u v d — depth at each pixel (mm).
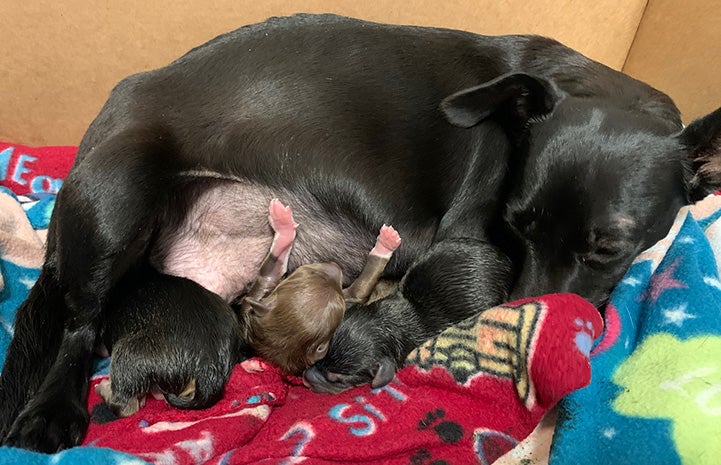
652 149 415
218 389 403
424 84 462
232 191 466
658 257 462
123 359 400
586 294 433
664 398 354
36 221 562
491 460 385
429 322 464
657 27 688
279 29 471
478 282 460
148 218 426
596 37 701
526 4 658
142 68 643
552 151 421
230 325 421
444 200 476
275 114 451
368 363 443
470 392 401
